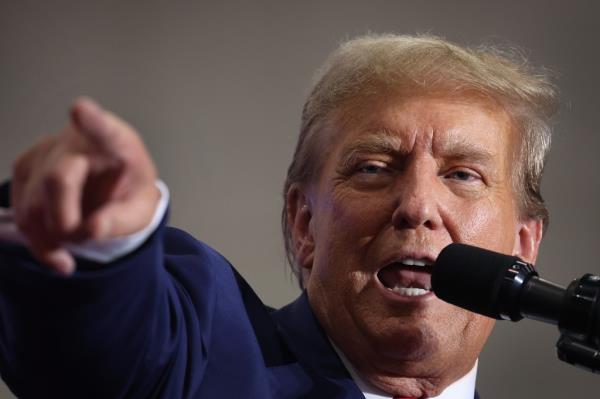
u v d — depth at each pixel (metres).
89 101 2.95
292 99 13.39
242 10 13.50
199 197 13.24
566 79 12.58
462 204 5.60
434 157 5.63
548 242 12.19
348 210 5.66
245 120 13.37
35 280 3.64
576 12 12.66
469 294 4.25
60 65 13.52
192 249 5.53
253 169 13.30
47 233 3.03
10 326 3.89
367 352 5.69
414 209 5.44
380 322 5.57
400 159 5.66
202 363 4.89
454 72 5.78
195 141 13.40
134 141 3.07
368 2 13.31
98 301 3.75
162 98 13.46
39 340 3.87
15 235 3.59
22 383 4.15
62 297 3.69
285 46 13.44
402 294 5.57
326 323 5.82
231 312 5.37
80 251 3.63
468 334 5.66
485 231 5.63
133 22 13.53
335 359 5.71
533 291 4.07
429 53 5.84
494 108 5.86
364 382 5.80
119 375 4.10
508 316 4.15
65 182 2.85
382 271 5.65
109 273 3.69
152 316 4.04
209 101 13.44
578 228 12.18
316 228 5.94
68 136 3.07
